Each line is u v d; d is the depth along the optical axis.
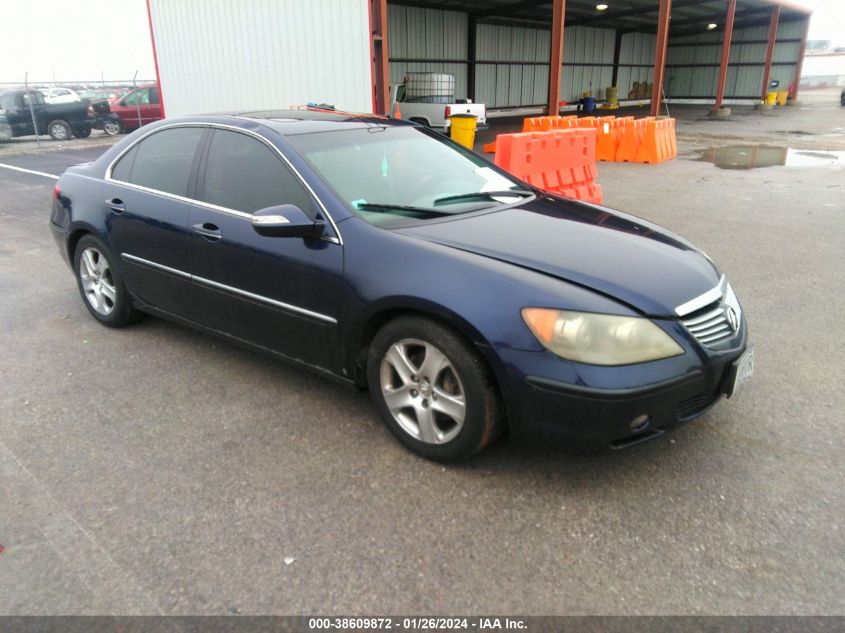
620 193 10.27
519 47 33.69
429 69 28.95
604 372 2.44
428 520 2.56
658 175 12.20
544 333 2.49
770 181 11.42
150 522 2.56
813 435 3.16
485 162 4.12
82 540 2.46
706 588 2.22
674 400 2.55
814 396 3.57
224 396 3.58
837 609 2.12
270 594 2.20
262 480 2.82
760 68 40.59
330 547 2.42
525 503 2.66
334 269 3.01
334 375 3.23
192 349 4.21
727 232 7.54
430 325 2.74
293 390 3.64
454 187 3.62
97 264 4.55
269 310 3.36
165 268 3.90
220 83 14.77
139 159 4.18
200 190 3.70
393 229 3.00
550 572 2.29
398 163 3.64
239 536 2.47
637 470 2.88
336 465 2.93
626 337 2.47
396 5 26.72
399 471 2.88
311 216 3.15
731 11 29.47
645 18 36.62
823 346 4.26
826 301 5.12
